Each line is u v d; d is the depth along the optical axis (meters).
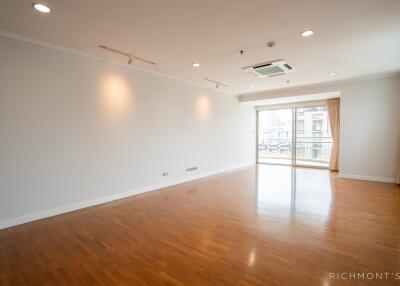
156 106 4.89
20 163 3.08
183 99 5.55
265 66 4.34
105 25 2.75
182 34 3.00
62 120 3.46
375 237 2.62
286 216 3.28
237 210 3.56
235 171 7.11
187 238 2.64
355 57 3.91
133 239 2.63
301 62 4.16
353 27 2.79
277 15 2.51
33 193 3.20
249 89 6.64
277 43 3.29
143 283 1.86
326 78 5.38
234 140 7.59
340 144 5.92
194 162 5.94
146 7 2.33
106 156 4.03
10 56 2.96
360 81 5.54
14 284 1.86
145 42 3.26
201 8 2.36
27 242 2.57
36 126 3.21
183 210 3.59
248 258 2.21
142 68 4.54
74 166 3.62
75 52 3.57
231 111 7.38
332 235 2.67
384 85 5.27
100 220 3.21
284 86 6.23
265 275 1.95
